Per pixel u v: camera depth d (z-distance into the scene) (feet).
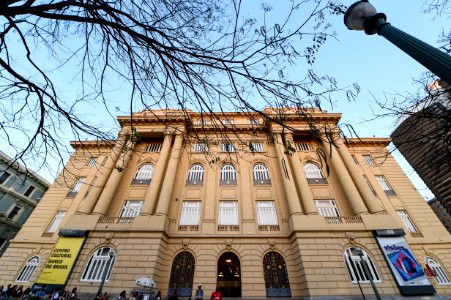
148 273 47.55
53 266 49.11
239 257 53.01
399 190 70.95
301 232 52.21
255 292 48.42
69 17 10.83
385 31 13.76
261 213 61.05
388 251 49.62
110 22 11.12
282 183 65.62
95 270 49.49
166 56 12.30
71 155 16.88
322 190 65.26
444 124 17.84
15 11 10.07
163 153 69.46
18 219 100.53
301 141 76.23
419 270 46.78
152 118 75.87
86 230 53.78
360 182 62.69
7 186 98.17
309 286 45.32
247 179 67.21
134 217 57.06
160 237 52.01
